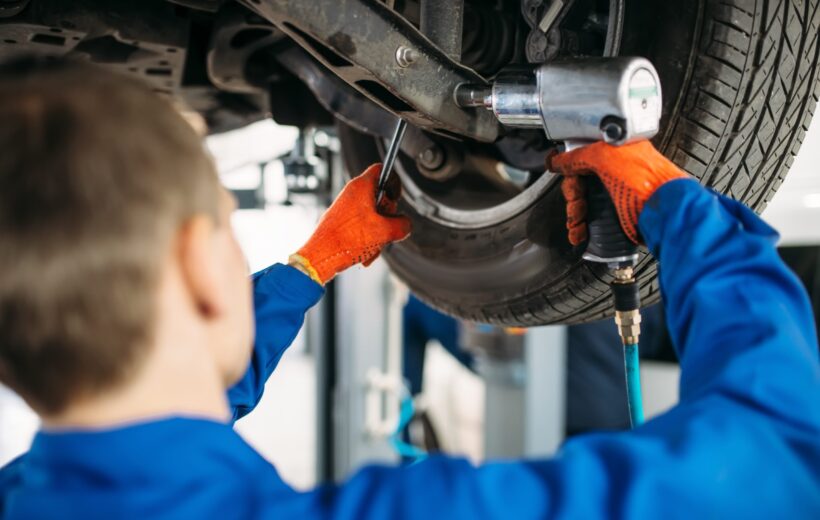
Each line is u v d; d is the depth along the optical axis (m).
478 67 1.13
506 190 1.29
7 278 0.51
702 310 0.65
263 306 0.95
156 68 1.37
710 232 0.68
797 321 0.65
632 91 0.77
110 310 0.52
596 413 2.74
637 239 0.79
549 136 0.83
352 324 2.85
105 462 0.54
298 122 1.53
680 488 0.56
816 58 1.04
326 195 2.17
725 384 0.61
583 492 0.56
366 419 2.89
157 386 0.56
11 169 0.52
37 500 0.55
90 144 0.53
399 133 1.00
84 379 0.54
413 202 1.24
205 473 0.56
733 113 0.96
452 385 3.39
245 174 3.25
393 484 0.58
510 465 0.59
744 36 0.93
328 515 0.56
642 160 0.77
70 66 0.58
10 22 1.08
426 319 3.21
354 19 0.84
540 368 2.69
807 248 2.60
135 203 0.52
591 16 1.03
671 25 0.94
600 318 1.15
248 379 0.94
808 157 2.35
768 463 0.58
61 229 0.51
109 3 1.17
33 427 3.85
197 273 0.55
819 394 0.61
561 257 1.05
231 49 1.33
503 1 1.15
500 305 1.15
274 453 4.01
